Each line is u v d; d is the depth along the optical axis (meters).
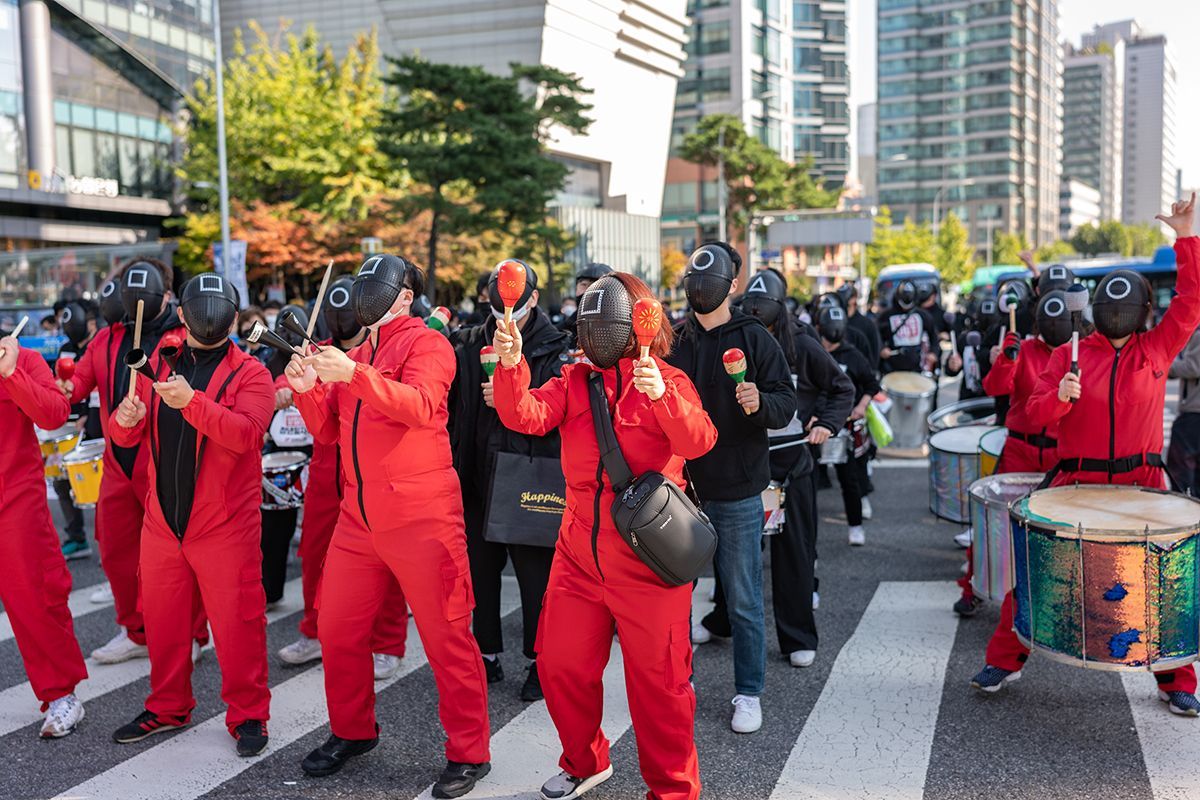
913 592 6.42
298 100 32.50
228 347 4.24
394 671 5.18
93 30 37.97
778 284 5.40
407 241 31.53
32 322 19.53
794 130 86.31
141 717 4.36
